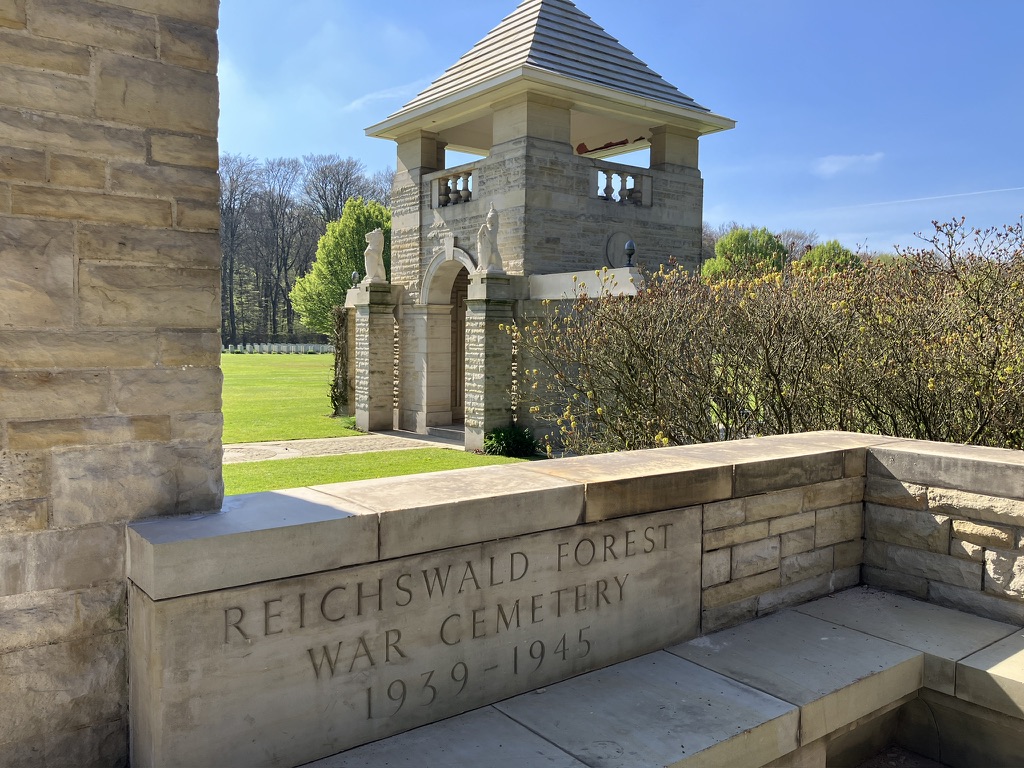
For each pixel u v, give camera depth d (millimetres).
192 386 3205
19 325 2852
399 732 3268
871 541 5277
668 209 18109
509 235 16250
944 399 7609
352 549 3088
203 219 3221
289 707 2975
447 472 4070
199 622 2768
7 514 2850
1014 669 3957
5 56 2789
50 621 2945
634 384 10016
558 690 3701
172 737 2734
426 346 19000
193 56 3170
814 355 8430
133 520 3090
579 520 3799
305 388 31766
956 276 8000
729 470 4453
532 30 16984
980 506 4660
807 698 3652
